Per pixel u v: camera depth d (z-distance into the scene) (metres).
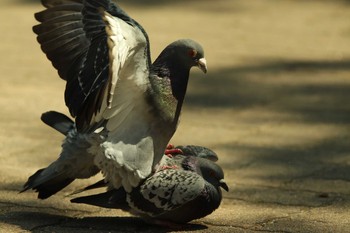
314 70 18.66
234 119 14.69
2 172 11.19
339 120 14.65
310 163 12.04
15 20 23.36
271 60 19.50
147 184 8.75
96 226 9.13
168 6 25.70
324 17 24.45
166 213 8.93
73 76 8.76
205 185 8.91
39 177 9.08
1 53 19.59
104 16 7.88
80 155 8.88
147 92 8.65
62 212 9.62
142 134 8.71
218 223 9.34
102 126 8.65
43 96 15.94
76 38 8.94
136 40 8.11
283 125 14.31
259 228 9.18
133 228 9.09
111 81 7.75
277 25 23.36
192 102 15.91
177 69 8.95
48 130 13.63
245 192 10.61
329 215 9.69
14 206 9.79
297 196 10.46
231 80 17.75
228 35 22.02
